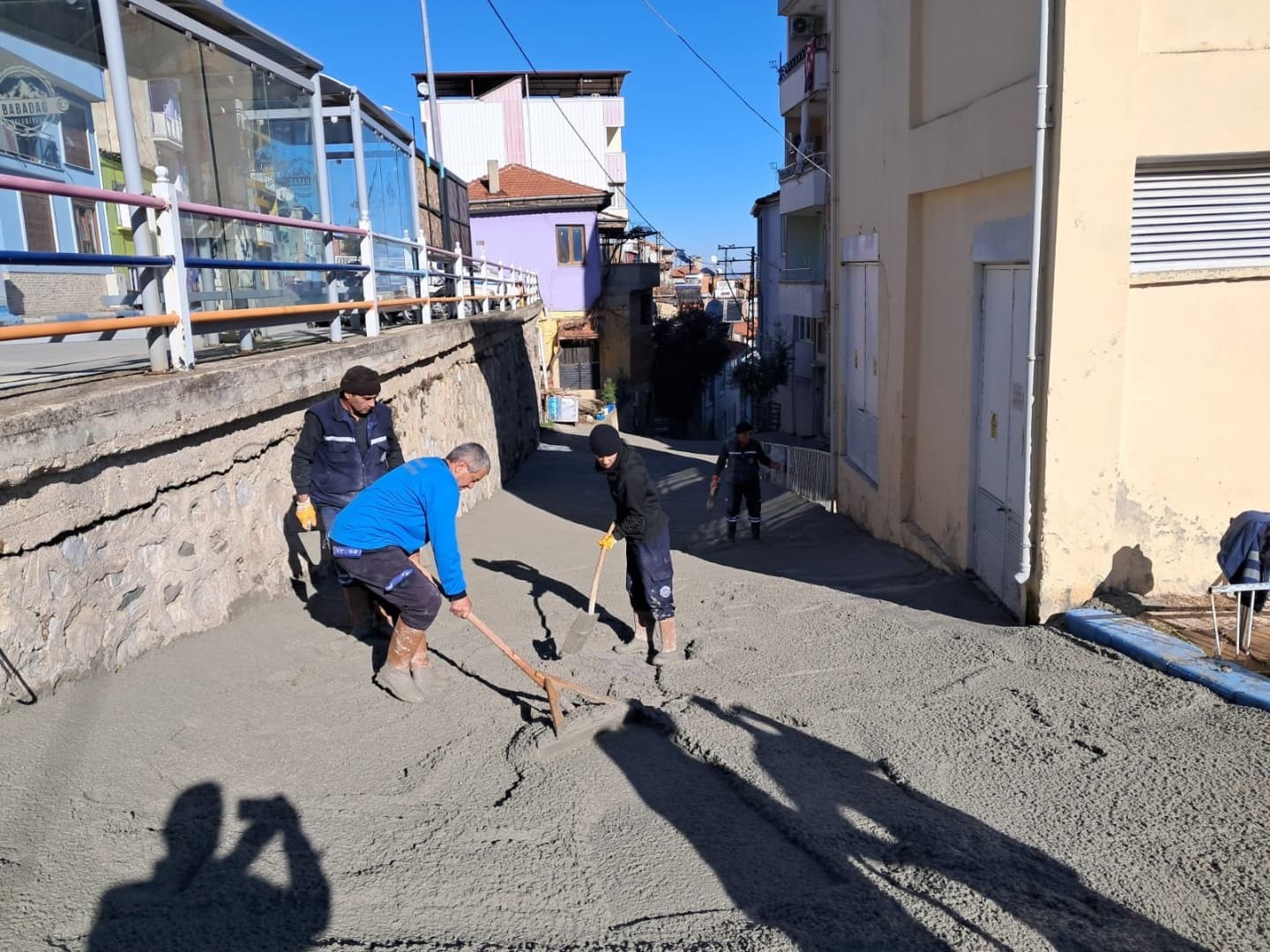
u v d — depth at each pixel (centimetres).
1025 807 404
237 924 302
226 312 593
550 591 767
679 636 650
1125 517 631
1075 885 347
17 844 323
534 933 313
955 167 747
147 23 680
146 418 470
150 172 697
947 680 545
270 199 862
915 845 373
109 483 451
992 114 661
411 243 1059
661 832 384
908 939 315
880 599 743
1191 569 638
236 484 576
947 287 812
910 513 942
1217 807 393
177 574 511
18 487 390
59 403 413
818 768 441
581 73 4359
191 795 373
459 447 491
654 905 333
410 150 1326
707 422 4862
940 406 841
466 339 1212
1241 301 610
